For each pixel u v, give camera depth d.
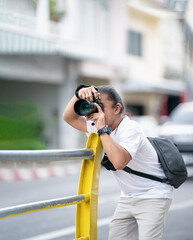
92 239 5.09
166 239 10.27
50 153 4.55
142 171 5.52
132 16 40.88
